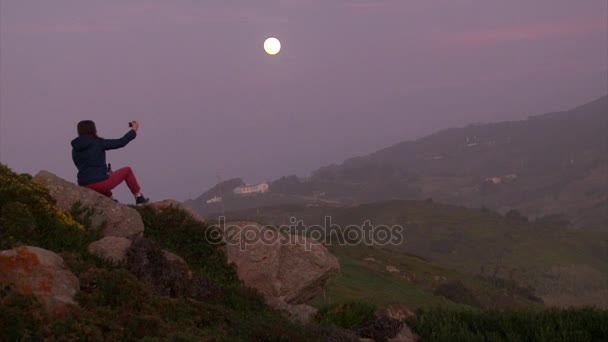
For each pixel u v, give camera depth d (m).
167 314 10.39
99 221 13.26
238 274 14.63
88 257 11.56
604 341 12.84
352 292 53.47
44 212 12.18
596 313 13.75
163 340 9.09
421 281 90.12
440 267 109.50
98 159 14.14
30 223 11.55
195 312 10.83
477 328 13.72
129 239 12.76
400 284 77.12
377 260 97.00
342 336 11.66
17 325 8.29
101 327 9.04
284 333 11.01
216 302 12.40
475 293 91.25
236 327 10.97
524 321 13.69
